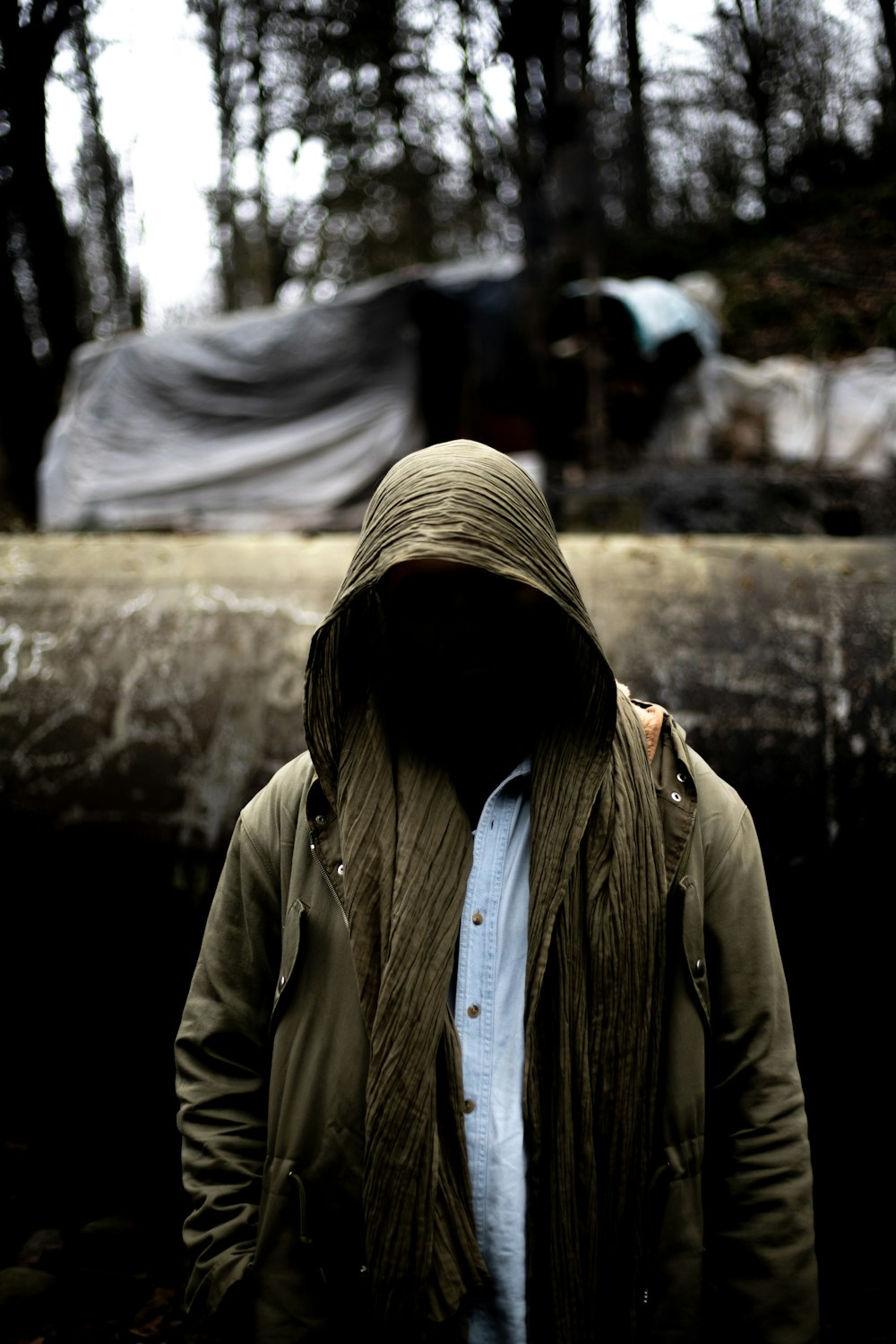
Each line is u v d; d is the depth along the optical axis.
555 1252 1.01
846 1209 2.14
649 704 1.23
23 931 2.33
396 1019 1.02
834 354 5.77
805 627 2.20
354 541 2.61
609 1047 1.04
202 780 2.25
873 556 2.36
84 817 2.28
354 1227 1.07
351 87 7.79
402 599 1.12
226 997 1.23
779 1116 1.10
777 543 2.43
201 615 2.41
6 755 2.32
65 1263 2.16
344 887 1.09
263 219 11.12
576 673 1.10
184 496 7.02
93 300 10.53
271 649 2.34
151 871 2.25
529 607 1.14
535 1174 1.03
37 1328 2.01
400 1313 1.00
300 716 2.26
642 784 1.11
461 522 1.03
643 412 5.87
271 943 1.22
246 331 7.04
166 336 7.12
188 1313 1.17
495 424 6.46
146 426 7.10
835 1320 1.97
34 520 7.28
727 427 5.67
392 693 1.16
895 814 2.04
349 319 6.88
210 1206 1.17
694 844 1.13
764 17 5.80
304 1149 1.09
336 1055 1.09
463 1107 1.05
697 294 6.41
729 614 2.24
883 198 5.76
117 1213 2.33
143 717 2.30
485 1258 1.04
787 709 2.11
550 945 1.06
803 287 6.06
